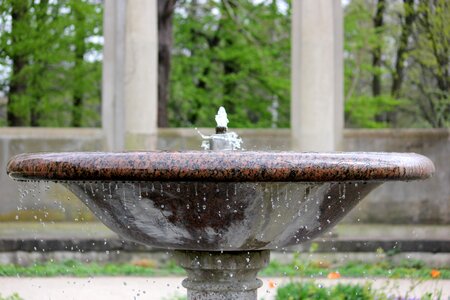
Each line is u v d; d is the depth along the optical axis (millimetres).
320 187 6742
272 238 7078
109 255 17891
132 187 6656
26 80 27859
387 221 22594
